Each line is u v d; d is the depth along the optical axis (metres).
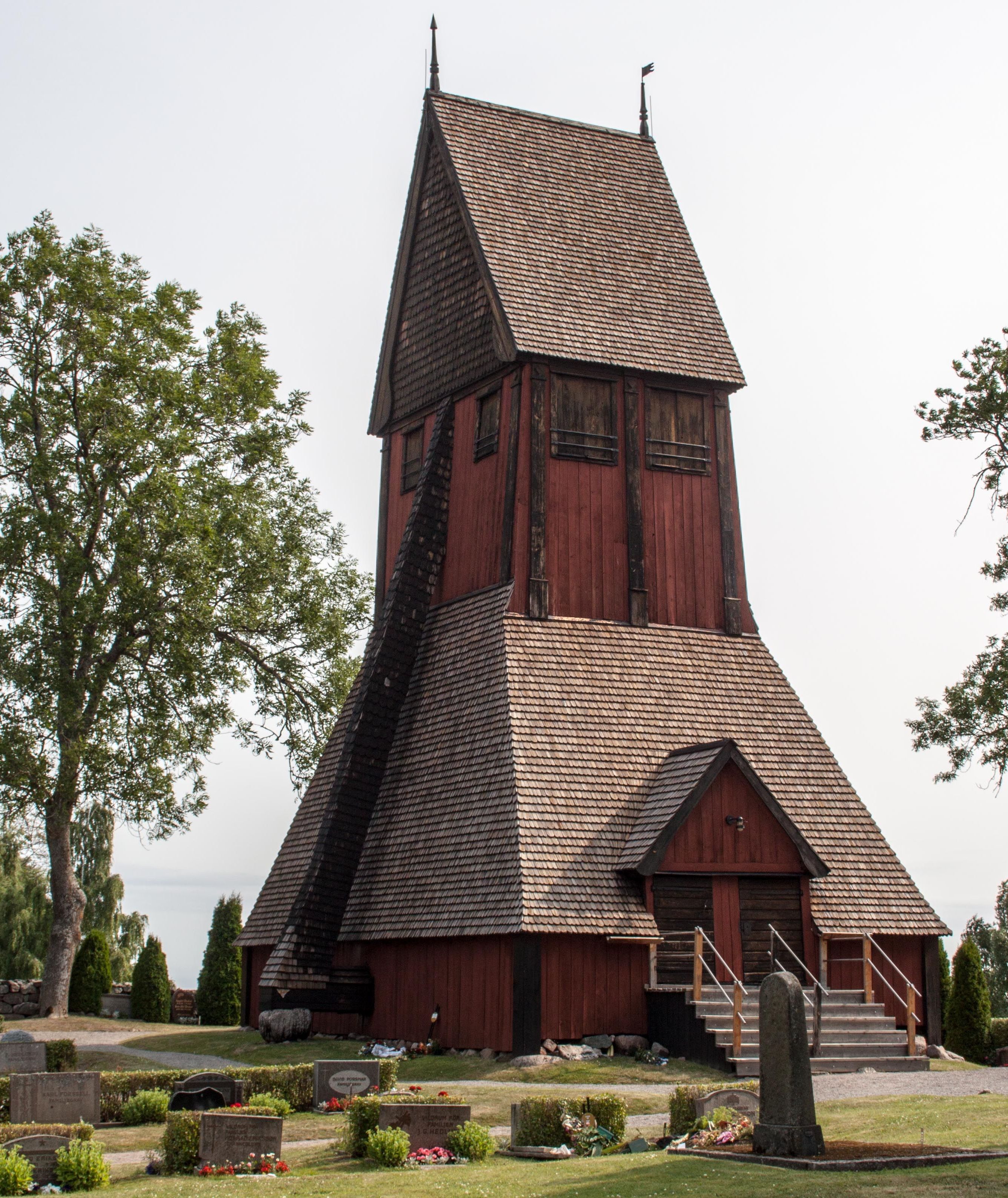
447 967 33.25
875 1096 25.62
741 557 39.47
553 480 37.47
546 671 35.59
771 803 33.88
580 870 32.34
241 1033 38.53
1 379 47.28
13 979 60.12
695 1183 17.62
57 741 45.66
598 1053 31.16
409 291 43.44
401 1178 19.14
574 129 43.25
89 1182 19.55
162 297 47.97
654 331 39.75
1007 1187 16.59
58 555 44.69
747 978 33.19
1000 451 41.19
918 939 35.41
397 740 38.12
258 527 47.44
